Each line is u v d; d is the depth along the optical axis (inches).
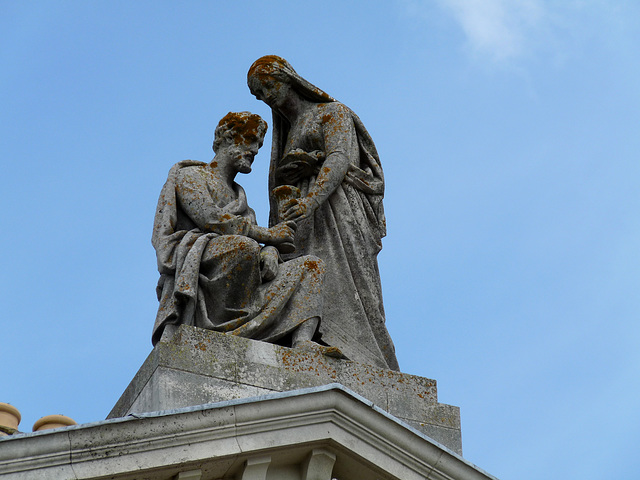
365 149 639.8
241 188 613.6
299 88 641.0
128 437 478.9
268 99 640.4
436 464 514.0
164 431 483.5
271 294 577.6
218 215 586.9
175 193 598.9
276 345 563.2
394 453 511.5
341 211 617.0
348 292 604.4
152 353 546.3
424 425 570.3
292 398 501.0
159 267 581.0
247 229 587.2
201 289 569.9
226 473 498.3
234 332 562.9
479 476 517.3
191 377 538.0
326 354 569.9
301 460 508.1
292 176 627.8
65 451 470.6
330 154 621.6
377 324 605.0
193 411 488.4
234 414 493.4
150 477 483.8
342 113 634.8
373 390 569.0
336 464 510.6
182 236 588.7
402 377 578.6
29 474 465.1
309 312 579.2
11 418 650.2
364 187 628.4
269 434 498.0
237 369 547.2
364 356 592.4
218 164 613.6
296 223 606.5
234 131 617.3
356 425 508.7
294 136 637.9
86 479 470.9
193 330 550.3
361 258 612.7
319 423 504.7
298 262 589.9
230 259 570.3
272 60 644.1
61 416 629.3
